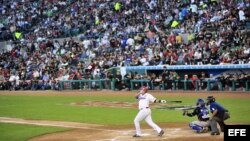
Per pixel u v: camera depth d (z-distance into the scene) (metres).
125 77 55.78
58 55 66.88
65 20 75.94
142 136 23.98
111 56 60.53
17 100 50.09
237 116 30.88
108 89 57.81
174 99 43.69
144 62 56.25
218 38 54.31
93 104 43.09
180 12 63.56
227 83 49.53
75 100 47.84
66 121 31.84
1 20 83.75
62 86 61.50
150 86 53.81
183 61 53.69
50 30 75.12
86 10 75.19
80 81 59.91
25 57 70.44
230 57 50.75
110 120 31.56
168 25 63.44
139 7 69.12
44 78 63.25
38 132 27.08
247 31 53.25
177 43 57.12
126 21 67.69
